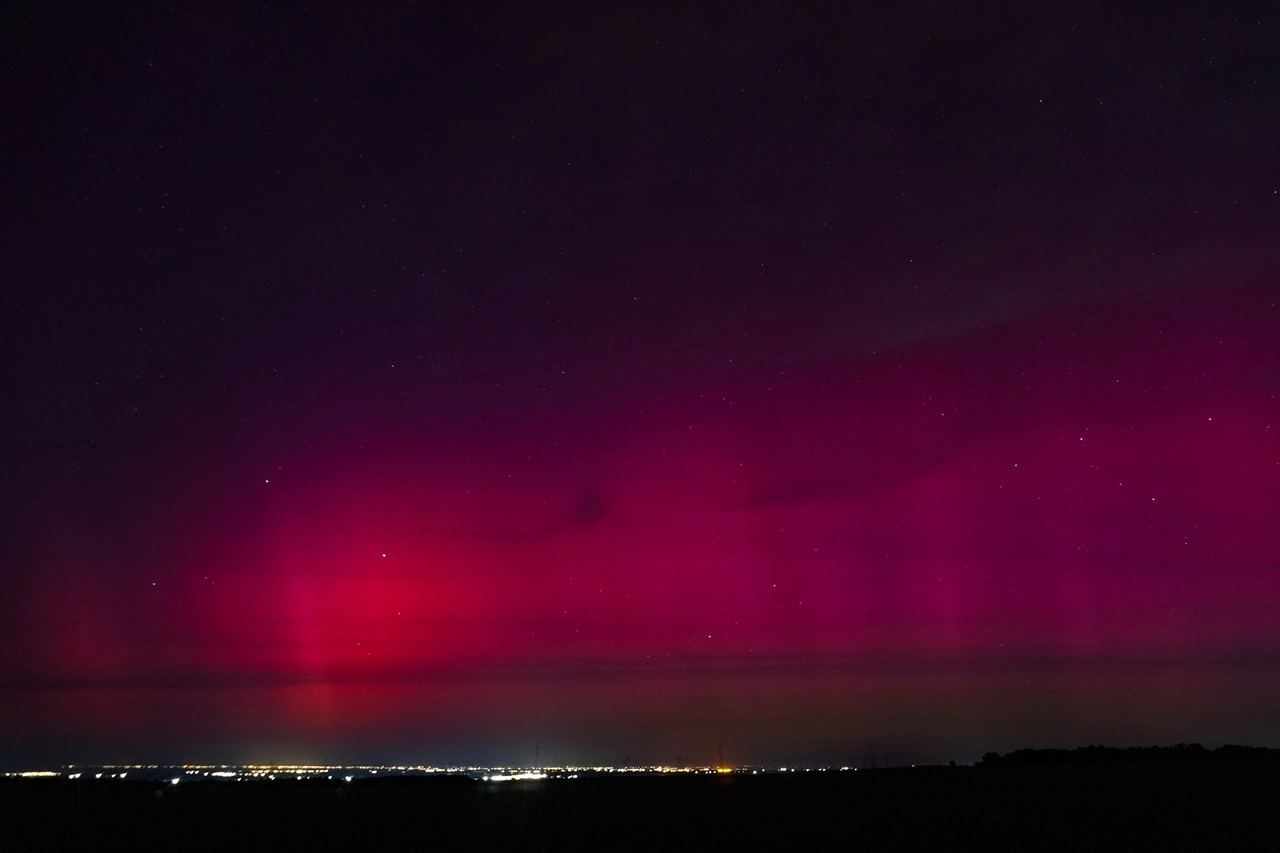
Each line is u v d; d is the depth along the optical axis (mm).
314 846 13992
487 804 18984
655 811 17516
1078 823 15367
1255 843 13562
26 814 17656
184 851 13602
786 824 15672
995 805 17750
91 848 13898
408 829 15539
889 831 14820
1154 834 14305
